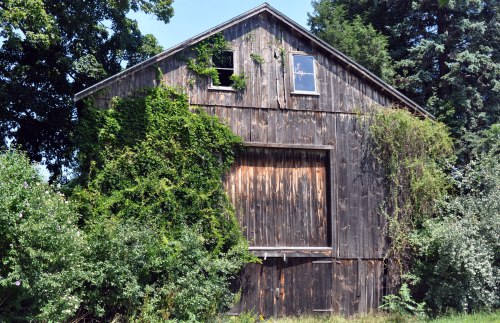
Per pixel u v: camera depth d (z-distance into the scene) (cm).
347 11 3288
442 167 2077
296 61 1947
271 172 1869
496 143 2316
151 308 1544
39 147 2652
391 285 1925
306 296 1836
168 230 1708
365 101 1991
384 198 1964
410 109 2058
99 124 1722
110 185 1698
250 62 1891
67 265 1401
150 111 1767
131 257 1552
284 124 1889
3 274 1320
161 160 1747
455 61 2788
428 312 1867
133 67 1756
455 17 2808
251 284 1792
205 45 1852
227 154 1817
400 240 1947
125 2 2395
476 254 1822
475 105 2669
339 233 1894
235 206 1814
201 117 1808
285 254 1820
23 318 1322
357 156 1952
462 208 1938
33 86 2473
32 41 1997
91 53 2530
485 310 1836
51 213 1380
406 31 2970
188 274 1622
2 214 1290
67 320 1454
